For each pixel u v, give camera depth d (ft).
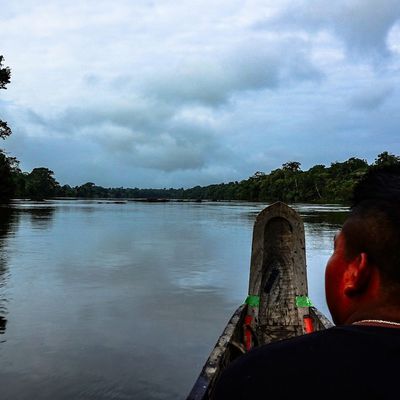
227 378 3.94
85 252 64.44
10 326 29.25
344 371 3.52
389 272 3.91
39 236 86.53
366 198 4.19
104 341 26.48
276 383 3.67
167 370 22.34
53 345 25.73
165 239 84.02
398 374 3.41
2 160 217.77
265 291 26.04
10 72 148.15
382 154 260.01
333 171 427.33
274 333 24.45
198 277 46.80
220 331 28.73
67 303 35.22
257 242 25.93
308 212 197.36
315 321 22.65
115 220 140.26
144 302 35.73
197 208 268.62
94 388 20.08
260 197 517.96
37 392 19.81
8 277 45.44
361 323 3.90
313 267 54.95
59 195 593.01
